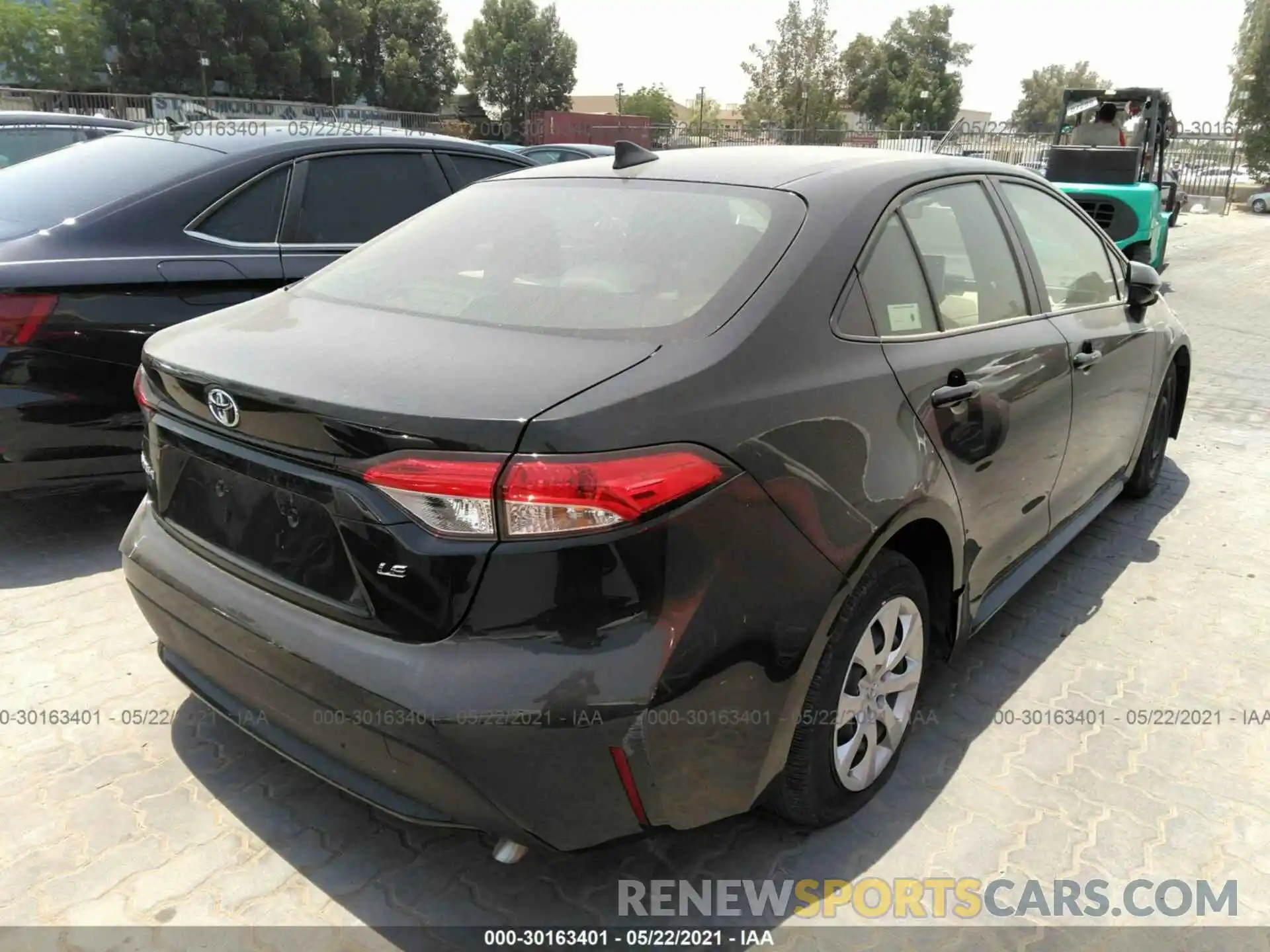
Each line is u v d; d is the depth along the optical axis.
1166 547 4.33
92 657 3.17
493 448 1.72
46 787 2.56
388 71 66.06
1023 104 91.00
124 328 3.69
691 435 1.85
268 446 1.98
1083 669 3.29
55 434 3.59
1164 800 2.63
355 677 1.85
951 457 2.54
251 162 4.23
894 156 2.89
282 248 4.25
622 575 1.76
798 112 41.38
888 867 2.36
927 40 69.31
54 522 4.21
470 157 5.16
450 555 1.75
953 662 3.29
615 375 1.89
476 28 70.31
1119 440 3.98
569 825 1.87
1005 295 3.05
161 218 3.91
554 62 71.50
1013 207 3.26
